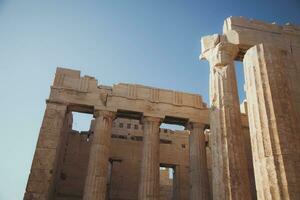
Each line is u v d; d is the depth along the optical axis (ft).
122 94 94.27
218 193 48.06
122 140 114.83
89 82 93.71
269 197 36.14
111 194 106.32
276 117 39.99
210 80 59.72
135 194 108.17
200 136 94.38
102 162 83.41
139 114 94.58
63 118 86.28
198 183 87.25
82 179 105.50
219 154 50.78
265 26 64.28
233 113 53.88
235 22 63.41
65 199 100.63
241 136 52.85
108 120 89.92
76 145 110.01
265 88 42.45
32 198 74.49
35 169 77.87
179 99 98.48
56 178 95.40
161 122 94.43
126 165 111.24
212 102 56.90
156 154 88.38
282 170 36.45
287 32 64.90
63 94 89.61
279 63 44.37
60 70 93.50
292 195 34.73
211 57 60.80
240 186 47.03
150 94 96.68
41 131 82.79
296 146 38.58
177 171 112.47
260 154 39.42
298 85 57.57
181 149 117.08
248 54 47.11
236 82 57.72
